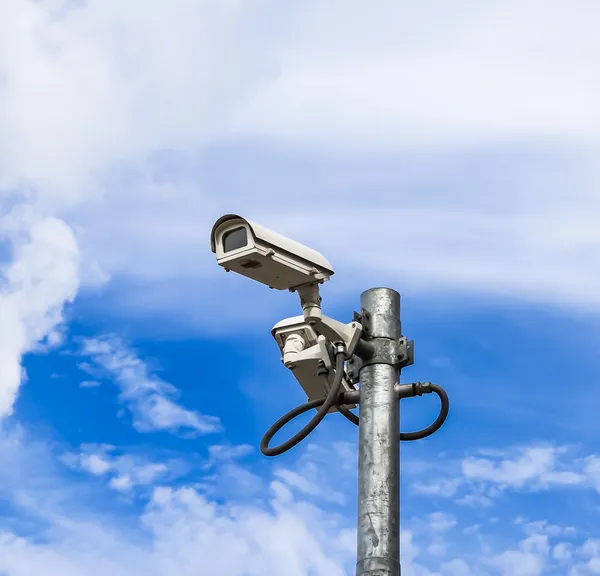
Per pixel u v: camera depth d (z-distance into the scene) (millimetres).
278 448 7957
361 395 7918
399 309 8148
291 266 7816
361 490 7652
